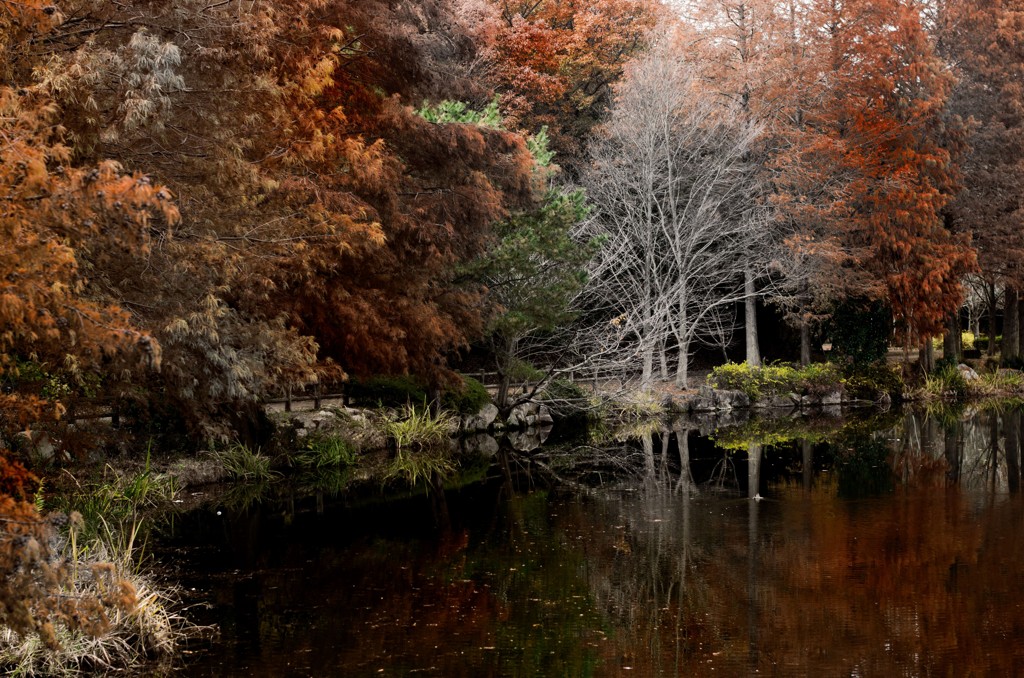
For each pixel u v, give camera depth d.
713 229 28.86
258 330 12.27
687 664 8.02
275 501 15.25
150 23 9.71
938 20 32.75
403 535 12.93
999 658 8.16
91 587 8.02
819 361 34.91
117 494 13.16
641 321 25.69
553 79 32.06
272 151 11.41
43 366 10.14
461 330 18.31
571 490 16.59
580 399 25.36
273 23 11.10
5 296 5.65
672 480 17.62
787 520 13.88
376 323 15.19
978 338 42.12
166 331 10.21
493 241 20.19
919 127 29.41
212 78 10.30
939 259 28.92
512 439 23.09
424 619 9.14
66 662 7.64
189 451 16.55
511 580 10.62
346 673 7.68
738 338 36.06
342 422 20.16
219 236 11.05
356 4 15.82
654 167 26.94
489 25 28.00
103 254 9.74
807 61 28.98
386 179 14.83
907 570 11.05
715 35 30.70
